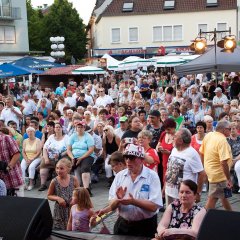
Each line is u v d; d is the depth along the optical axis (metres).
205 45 14.56
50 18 61.75
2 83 31.80
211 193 7.30
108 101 17.55
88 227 6.13
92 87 21.73
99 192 10.17
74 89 23.70
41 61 25.30
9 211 3.94
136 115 11.34
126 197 4.90
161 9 55.06
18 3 48.78
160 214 7.68
